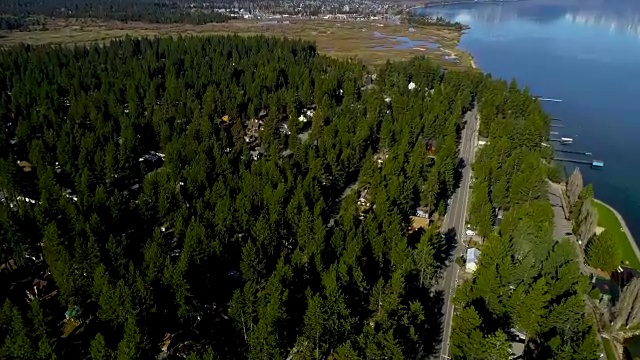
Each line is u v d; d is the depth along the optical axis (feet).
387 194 369.71
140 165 455.63
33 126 501.56
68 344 262.88
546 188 427.33
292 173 413.39
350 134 505.66
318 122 545.44
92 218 316.60
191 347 264.93
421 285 313.32
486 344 232.94
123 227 347.15
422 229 383.45
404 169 433.48
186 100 608.60
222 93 632.79
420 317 260.42
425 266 307.78
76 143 460.96
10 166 390.63
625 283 342.85
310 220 330.75
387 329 243.60
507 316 275.39
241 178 408.26
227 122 595.88
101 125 506.89
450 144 493.77
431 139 549.95
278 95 636.07
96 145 463.42
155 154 507.71
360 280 279.28
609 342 288.92
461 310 272.92
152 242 306.96
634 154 583.58
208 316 290.15
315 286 286.25
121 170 433.07
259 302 259.80
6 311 239.50
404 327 249.34
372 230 325.62
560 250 315.17
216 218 336.08
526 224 338.75
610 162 561.43
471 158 538.06
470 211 393.29
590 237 372.38
